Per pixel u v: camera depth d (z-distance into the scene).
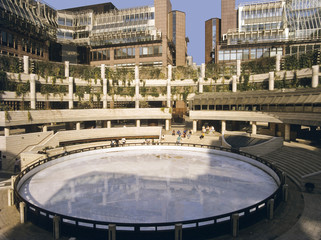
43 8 63.00
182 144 38.09
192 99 52.69
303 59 42.72
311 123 29.75
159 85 55.00
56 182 21.16
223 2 75.69
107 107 57.44
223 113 43.25
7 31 47.22
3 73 38.59
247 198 17.39
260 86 46.69
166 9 70.00
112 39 67.69
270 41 58.84
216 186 19.95
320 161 23.02
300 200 16.97
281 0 64.12
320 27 58.88
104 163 28.16
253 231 12.81
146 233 11.49
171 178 22.17
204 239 12.05
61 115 41.38
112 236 11.29
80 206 16.08
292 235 12.38
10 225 13.66
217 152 32.78
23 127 48.12
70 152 30.44
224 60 62.12
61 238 12.21
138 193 18.41
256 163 26.23
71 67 52.75
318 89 31.31
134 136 45.50
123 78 56.47
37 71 47.50
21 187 19.92
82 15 72.19
